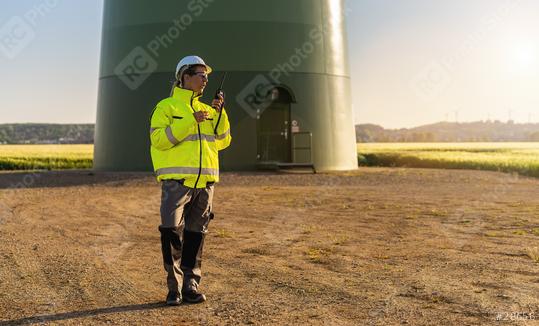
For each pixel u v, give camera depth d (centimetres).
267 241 950
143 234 1038
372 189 1822
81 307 593
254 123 2441
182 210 620
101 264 792
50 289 663
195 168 619
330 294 623
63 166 4022
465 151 5416
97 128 2734
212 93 2434
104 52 2689
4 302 613
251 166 2439
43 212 1345
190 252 621
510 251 835
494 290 622
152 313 571
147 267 774
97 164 2709
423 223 1116
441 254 818
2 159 4000
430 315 540
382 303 583
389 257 805
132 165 2497
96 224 1159
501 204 1415
